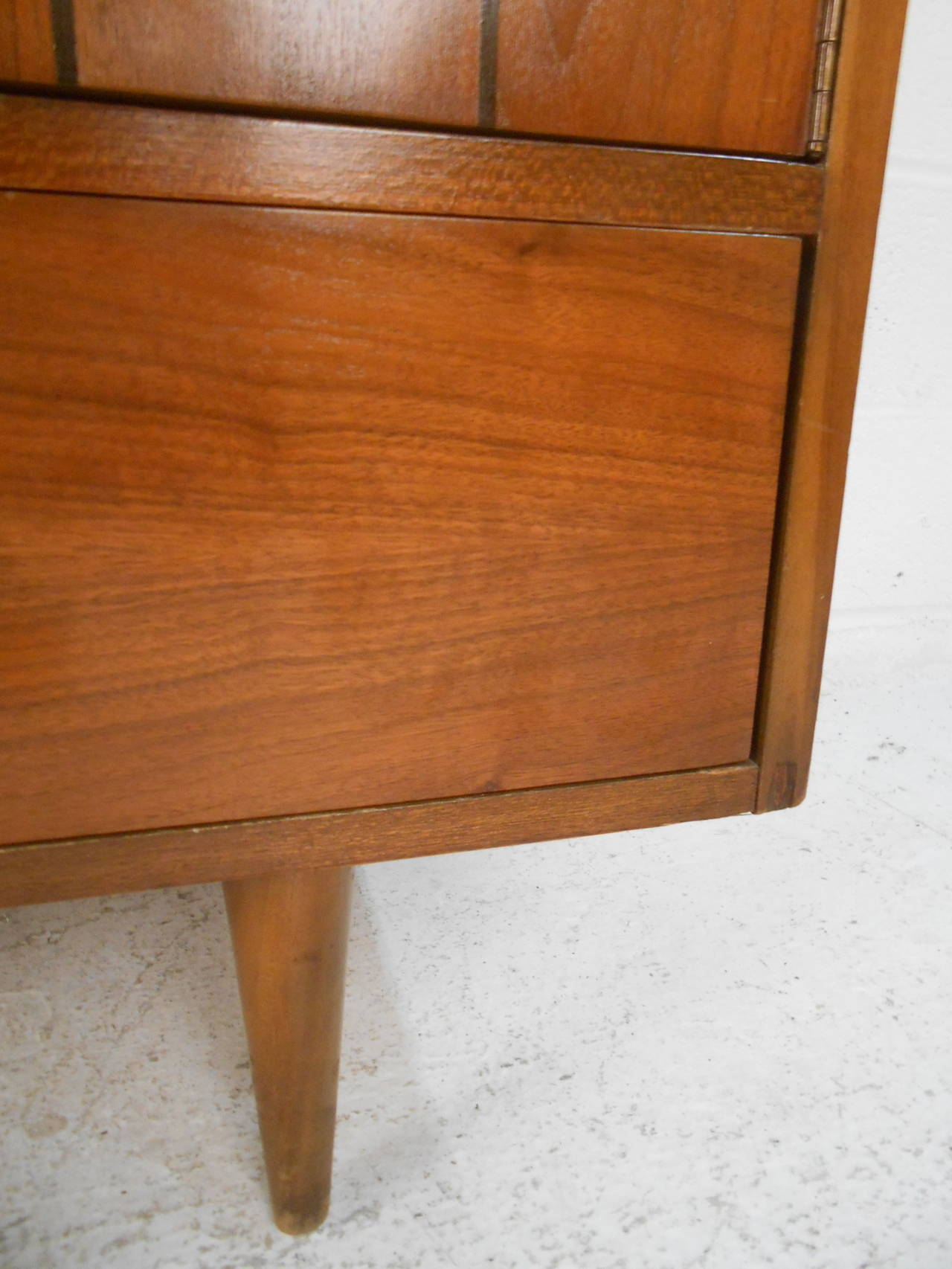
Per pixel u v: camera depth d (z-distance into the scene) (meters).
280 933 0.39
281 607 0.32
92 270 0.28
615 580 0.35
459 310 0.31
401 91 0.29
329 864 0.35
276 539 0.31
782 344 0.35
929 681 1.08
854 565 1.07
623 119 0.31
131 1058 0.54
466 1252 0.43
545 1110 0.51
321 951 0.40
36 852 0.32
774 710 0.39
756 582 0.38
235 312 0.29
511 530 0.34
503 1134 0.49
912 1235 0.45
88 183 0.27
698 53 0.31
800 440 0.36
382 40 0.28
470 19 0.29
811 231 0.34
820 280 0.34
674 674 0.37
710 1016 0.58
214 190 0.28
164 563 0.31
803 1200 0.46
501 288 0.31
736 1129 0.50
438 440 0.32
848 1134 0.50
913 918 0.68
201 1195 0.46
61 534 0.30
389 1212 0.45
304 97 0.28
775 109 0.32
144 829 0.33
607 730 0.37
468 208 0.30
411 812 0.36
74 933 0.64
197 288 0.29
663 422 0.34
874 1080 0.54
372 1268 0.42
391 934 0.65
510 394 0.32
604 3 0.30
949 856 0.76
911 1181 0.47
